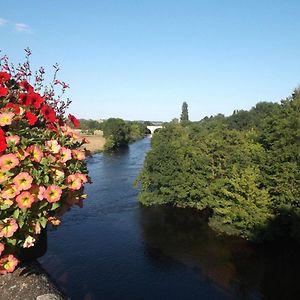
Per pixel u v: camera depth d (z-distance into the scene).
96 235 29.09
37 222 3.44
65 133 3.92
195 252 27.34
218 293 21.09
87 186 45.75
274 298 21.03
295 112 32.81
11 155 3.24
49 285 3.80
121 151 88.81
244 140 40.03
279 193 30.42
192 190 38.69
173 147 42.53
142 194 39.47
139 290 20.81
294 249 27.98
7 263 3.44
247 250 28.00
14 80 4.16
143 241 28.95
